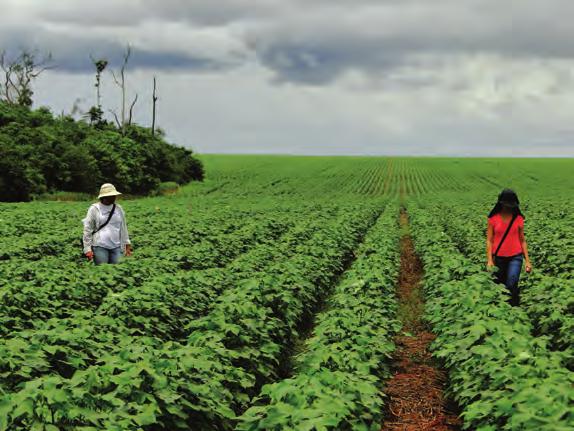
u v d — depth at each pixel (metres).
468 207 37.78
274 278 10.65
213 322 7.97
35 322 8.23
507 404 5.10
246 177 95.00
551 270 14.79
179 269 13.90
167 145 87.00
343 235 21.27
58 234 21.06
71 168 58.34
